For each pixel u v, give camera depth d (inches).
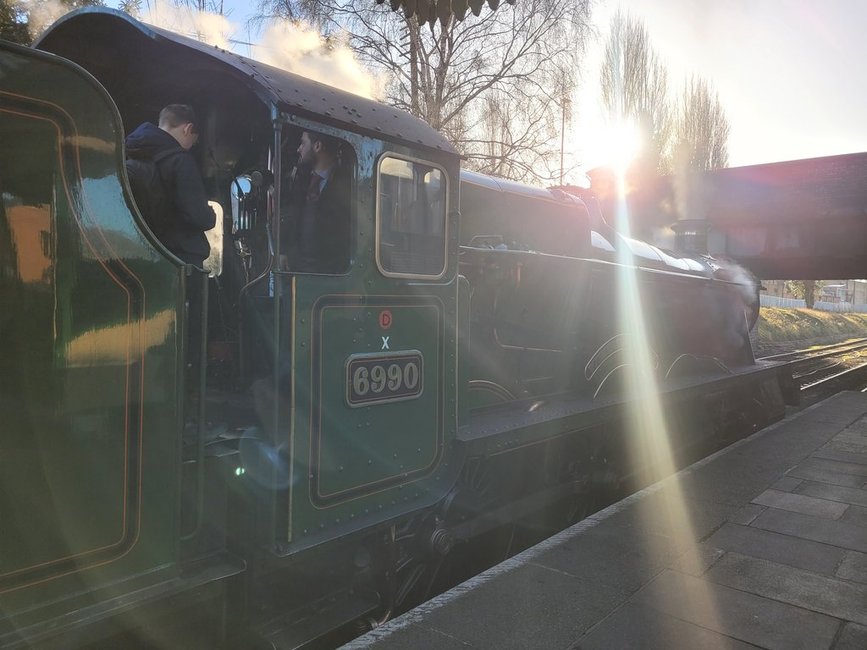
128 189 79.3
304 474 101.3
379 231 115.1
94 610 76.2
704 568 136.6
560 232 209.6
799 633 110.3
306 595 114.9
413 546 134.2
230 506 101.2
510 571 134.0
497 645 104.9
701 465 223.1
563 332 204.2
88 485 75.6
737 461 228.7
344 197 110.8
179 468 85.7
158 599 82.3
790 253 711.7
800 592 125.7
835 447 250.5
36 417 70.4
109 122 77.0
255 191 120.7
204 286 91.8
